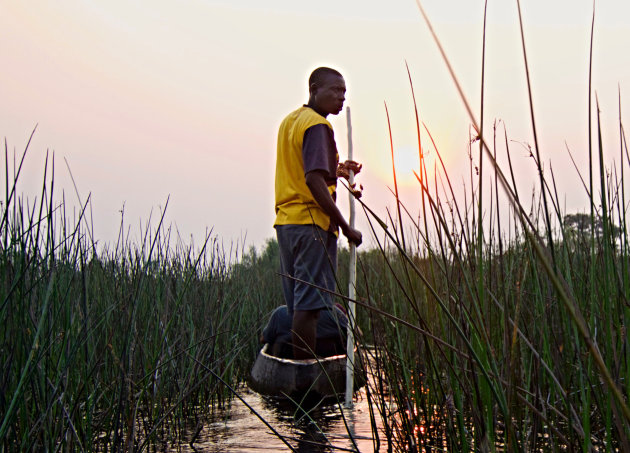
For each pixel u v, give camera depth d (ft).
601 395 5.52
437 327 7.11
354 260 10.65
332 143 11.66
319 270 11.68
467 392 5.17
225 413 9.84
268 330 13.23
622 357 4.58
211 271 12.82
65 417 6.17
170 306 10.19
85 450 6.45
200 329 10.76
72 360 6.39
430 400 7.29
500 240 5.17
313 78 12.27
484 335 4.57
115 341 8.31
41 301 6.77
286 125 12.30
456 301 6.18
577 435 4.61
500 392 4.32
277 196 12.41
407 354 8.73
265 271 22.39
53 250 5.87
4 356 5.87
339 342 12.72
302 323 11.58
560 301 5.31
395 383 7.01
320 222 11.74
